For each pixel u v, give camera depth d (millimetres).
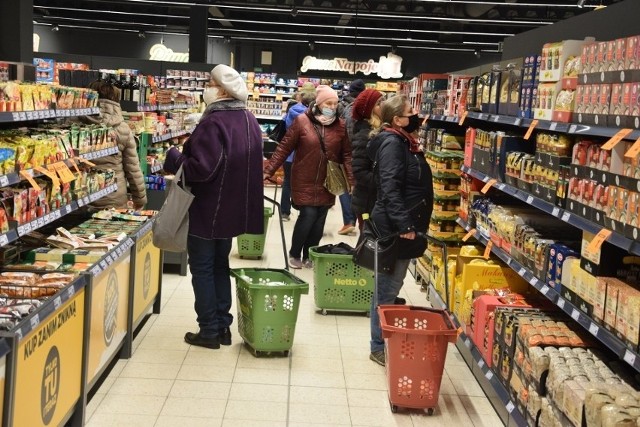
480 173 5270
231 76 4805
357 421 3961
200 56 18312
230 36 28438
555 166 3744
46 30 29344
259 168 4945
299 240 7293
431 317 4312
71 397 3461
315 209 7211
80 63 15969
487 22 18828
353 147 6215
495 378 4109
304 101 9844
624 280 3066
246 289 4809
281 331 4832
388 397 4273
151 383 4316
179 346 4984
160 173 8477
